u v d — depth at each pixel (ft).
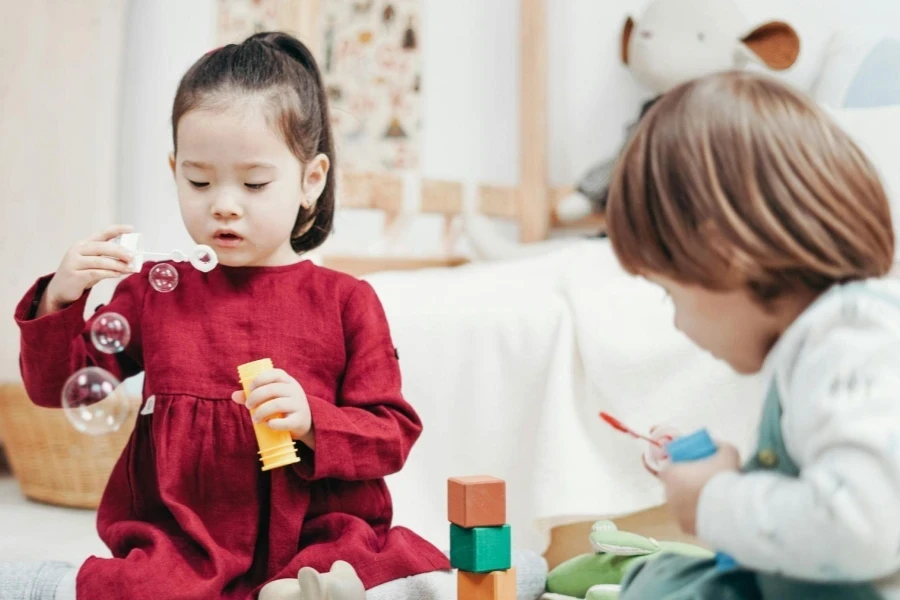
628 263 1.97
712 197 1.80
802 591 1.83
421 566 2.67
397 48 6.89
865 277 1.85
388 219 6.15
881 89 5.02
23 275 6.46
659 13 5.87
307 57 2.99
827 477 1.63
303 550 2.58
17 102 6.47
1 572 2.59
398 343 4.22
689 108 1.88
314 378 2.78
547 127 7.00
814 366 1.73
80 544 4.28
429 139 6.95
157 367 2.75
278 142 2.70
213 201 2.67
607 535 3.07
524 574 3.08
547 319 3.98
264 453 2.49
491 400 4.05
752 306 1.87
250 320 2.78
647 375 3.77
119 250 2.66
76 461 5.18
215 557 2.50
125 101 6.65
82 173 6.44
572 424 3.80
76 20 6.44
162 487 2.63
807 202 1.78
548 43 7.10
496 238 6.33
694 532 1.85
